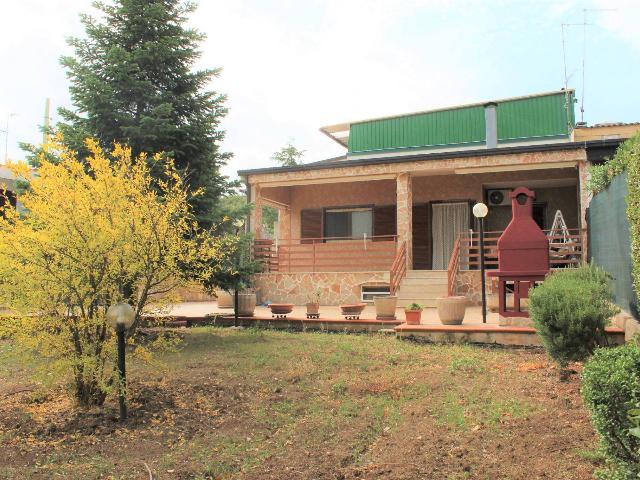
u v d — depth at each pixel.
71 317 6.08
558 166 14.91
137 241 6.41
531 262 9.81
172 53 10.96
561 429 5.01
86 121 10.74
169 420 5.73
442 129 21.03
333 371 7.71
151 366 7.81
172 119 11.02
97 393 6.22
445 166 15.96
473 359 8.17
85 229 5.99
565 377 6.89
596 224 11.23
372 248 17.97
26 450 4.90
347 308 12.05
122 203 6.36
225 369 7.88
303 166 17.30
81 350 6.11
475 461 4.44
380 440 5.12
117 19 10.98
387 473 4.30
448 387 6.73
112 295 6.34
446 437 5.03
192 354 8.93
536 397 6.11
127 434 5.34
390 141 21.83
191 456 4.78
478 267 16.95
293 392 6.74
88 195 6.18
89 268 6.05
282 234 20.59
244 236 11.45
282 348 9.36
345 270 18.36
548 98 20.14
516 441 4.82
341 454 4.75
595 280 7.45
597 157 14.41
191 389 6.82
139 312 6.65
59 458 4.72
